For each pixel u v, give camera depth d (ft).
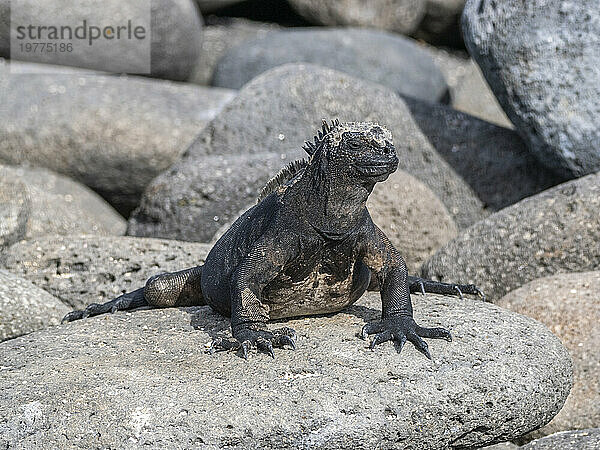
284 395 51.52
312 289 58.95
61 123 117.50
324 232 56.29
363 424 51.13
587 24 88.63
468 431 53.93
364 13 167.32
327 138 55.67
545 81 90.38
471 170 100.89
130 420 49.85
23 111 118.21
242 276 56.95
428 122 102.83
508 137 101.91
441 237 86.74
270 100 100.78
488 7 92.12
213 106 123.24
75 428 49.93
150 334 60.64
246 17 179.32
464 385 53.72
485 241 80.48
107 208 114.11
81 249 78.59
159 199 91.86
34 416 50.60
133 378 52.90
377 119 100.99
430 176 100.63
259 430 49.98
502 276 79.15
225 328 60.95
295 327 59.82
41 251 78.95
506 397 54.24
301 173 57.06
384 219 83.76
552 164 94.53
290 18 179.01
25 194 93.61
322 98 101.09
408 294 58.59
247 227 59.88
